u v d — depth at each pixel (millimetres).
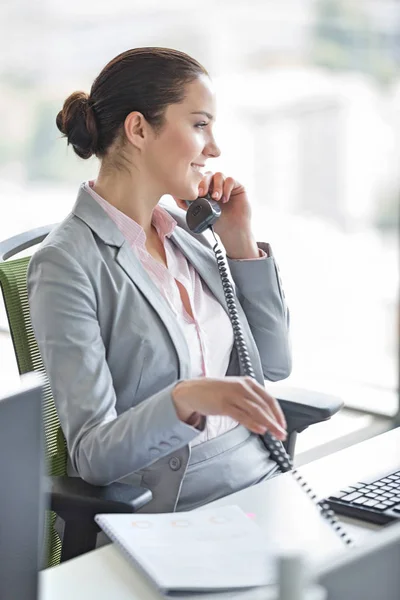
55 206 4953
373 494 1802
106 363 2131
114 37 4652
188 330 2322
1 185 5059
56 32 4766
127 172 2307
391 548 963
